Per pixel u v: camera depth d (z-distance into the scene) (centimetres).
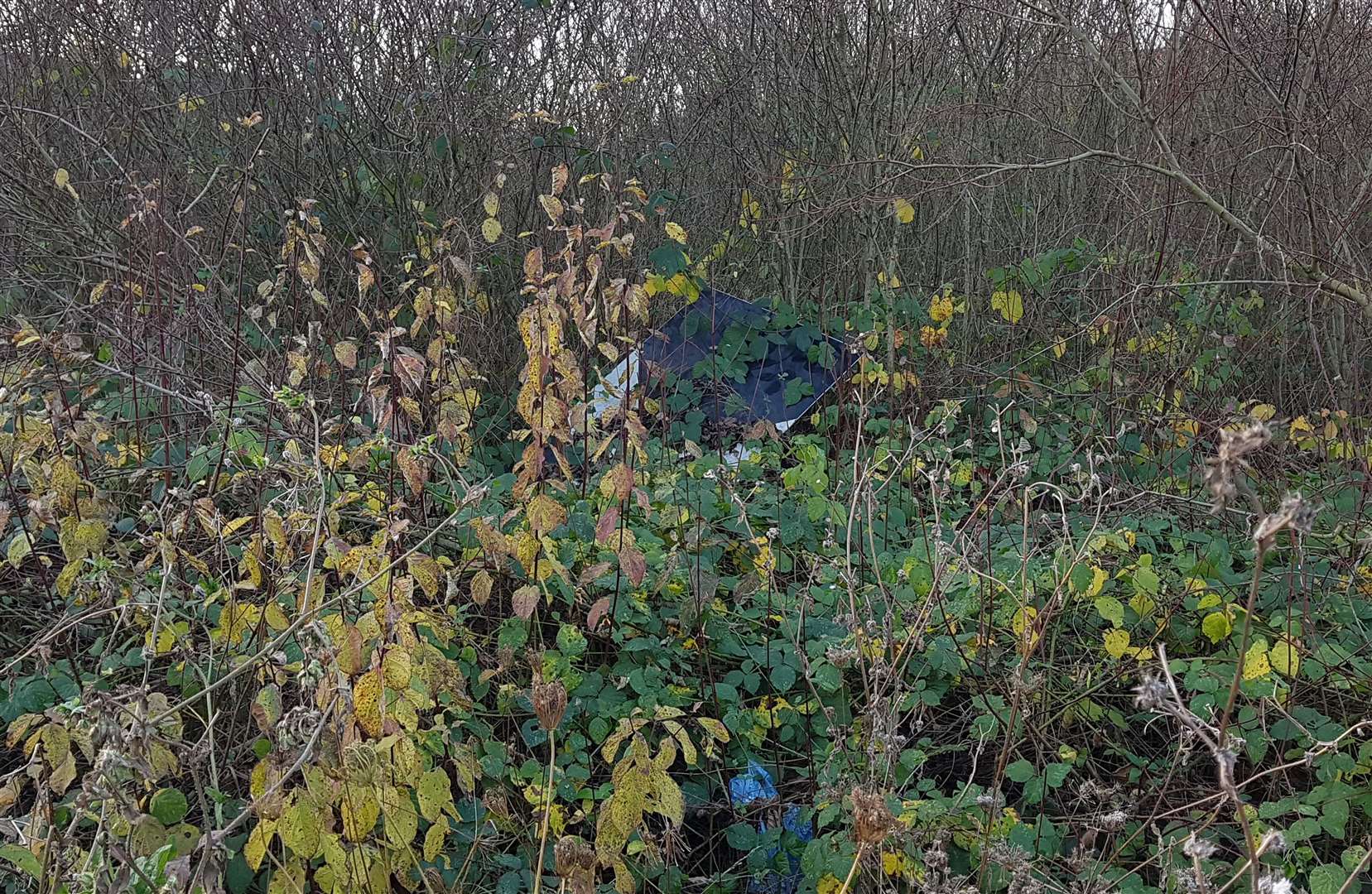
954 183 453
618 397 333
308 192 520
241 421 313
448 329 346
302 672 174
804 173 603
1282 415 438
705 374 439
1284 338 446
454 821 228
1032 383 435
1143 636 292
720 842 246
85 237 466
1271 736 234
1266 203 469
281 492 288
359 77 557
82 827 209
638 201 557
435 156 521
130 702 166
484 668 272
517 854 230
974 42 662
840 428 427
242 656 228
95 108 521
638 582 250
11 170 502
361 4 550
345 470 310
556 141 530
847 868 207
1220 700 234
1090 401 432
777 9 643
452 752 220
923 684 267
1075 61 573
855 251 607
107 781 147
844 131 611
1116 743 270
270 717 182
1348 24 467
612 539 281
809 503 295
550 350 259
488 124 553
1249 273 536
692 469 341
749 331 456
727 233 623
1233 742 187
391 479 293
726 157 671
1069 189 624
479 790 241
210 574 257
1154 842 234
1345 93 445
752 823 246
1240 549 335
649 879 226
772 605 297
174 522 222
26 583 257
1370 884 228
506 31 570
